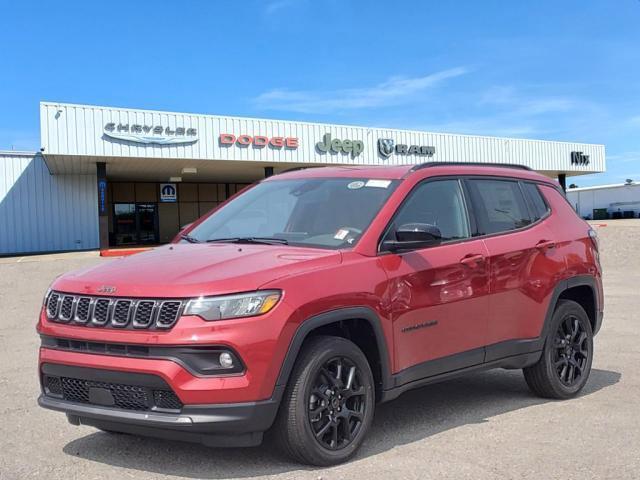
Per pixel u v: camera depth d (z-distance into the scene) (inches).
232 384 149.9
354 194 203.0
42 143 1071.6
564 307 239.3
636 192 2807.6
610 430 198.2
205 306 151.1
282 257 172.1
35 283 678.5
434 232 183.6
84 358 158.4
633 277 677.9
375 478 158.9
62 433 200.8
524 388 255.3
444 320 195.9
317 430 164.4
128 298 156.4
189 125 1198.9
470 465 168.2
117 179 1601.9
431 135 1542.8
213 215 226.4
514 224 230.5
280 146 1311.5
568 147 1828.2
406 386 186.1
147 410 153.2
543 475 161.3
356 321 177.0
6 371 291.4
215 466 168.1
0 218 1264.8
